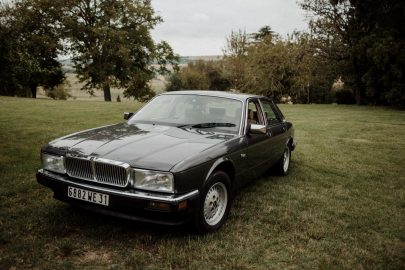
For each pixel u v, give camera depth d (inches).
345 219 174.6
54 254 122.9
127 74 1338.6
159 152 136.0
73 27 1286.9
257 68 1385.3
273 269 123.6
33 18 1223.5
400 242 152.2
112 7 1315.2
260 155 195.5
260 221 164.1
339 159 317.1
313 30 1179.3
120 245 131.7
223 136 166.7
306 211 181.0
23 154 254.5
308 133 481.4
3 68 316.8
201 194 137.2
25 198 170.9
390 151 368.5
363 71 1167.0
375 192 223.5
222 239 142.6
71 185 135.5
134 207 124.6
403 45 966.4
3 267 112.5
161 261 123.0
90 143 146.0
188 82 2128.4
